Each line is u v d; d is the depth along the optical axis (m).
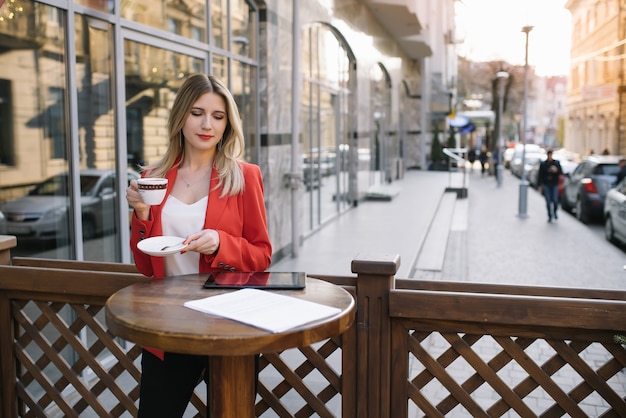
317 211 11.95
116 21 4.94
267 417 3.88
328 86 12.83
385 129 21.72
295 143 8.93
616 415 2.44
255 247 2.43
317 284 2.24
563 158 26.45
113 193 5.05
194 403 2.88
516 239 13.03
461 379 5.25
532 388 2.53
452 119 31.58
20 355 3.08
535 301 2.43
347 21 13.59
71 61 4.46
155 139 5.77
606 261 10.73
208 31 6.84
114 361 4.91
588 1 40.88
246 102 8.26
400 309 2.58
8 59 3.98
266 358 2.78
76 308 2.96
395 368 2.66
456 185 21.84
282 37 9.15
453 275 9.34
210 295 2.06
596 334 2.42
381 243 10.21
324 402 2.76
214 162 2.49
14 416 3.11
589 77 41.03
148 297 2.04
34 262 3.23
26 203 4.17
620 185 12.48
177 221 2.42
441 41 33.12
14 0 3.99
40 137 4.27
